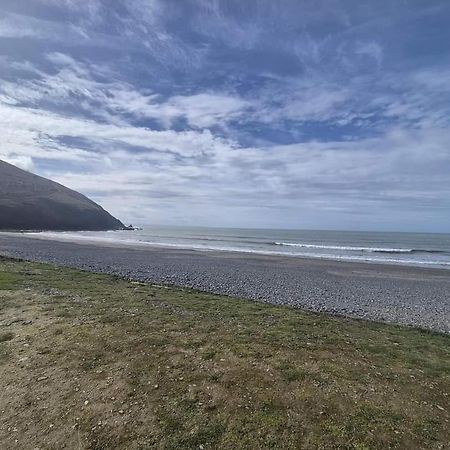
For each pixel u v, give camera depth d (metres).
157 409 5.11
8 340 7.48
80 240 60.50
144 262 28.70
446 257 43.44
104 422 4.82
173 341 7.65
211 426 4.77
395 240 86.12
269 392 5.62
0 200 107.50
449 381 6.39
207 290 16.73
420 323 12.45
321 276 24.20
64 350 7.01
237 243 65.44
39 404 5.21
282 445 4.44
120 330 8.19
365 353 7.62
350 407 5.28
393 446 4.46
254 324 9.52
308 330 9.24
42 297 11.20
